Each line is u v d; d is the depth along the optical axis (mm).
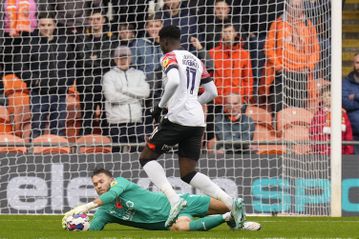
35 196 29406
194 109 19391
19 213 29406
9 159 29562
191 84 19453
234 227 19453
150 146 19516
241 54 31297
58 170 29438
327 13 30156
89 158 29406
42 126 31828
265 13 31922
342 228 21953
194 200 20109
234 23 32531
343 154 29969
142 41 31625
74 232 19578
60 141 30625
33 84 32062
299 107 30266
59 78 31984
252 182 29234
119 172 29438
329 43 30219
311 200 29125
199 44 31281
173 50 19625
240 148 29859
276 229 21250
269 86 31484
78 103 31859
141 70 31594
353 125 32469
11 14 32562
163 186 19312
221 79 31172
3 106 31703
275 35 31312
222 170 29328
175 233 18750
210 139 30766
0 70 32938
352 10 37938
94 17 31875
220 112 30797
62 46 32312
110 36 32469
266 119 30656
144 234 18453
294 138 29703
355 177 29453
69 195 29359
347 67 37469
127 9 32938
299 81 30375
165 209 19953
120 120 31062
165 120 19391
